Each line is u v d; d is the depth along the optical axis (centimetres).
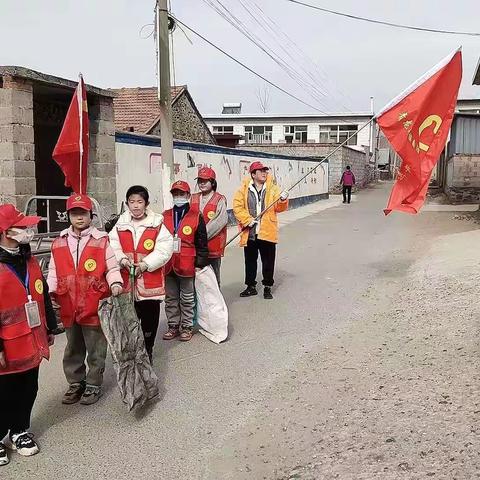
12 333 375
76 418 450
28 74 866
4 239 378
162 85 973
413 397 441
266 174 802
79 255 453
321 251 1249
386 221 1888
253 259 820
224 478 362
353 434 396
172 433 424
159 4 956
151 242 521
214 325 629
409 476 330
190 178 1498
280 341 625
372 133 5384
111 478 367
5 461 383
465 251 1088
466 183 2605
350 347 593
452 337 574
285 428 421
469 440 358
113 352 428
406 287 852
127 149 1178
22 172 881
